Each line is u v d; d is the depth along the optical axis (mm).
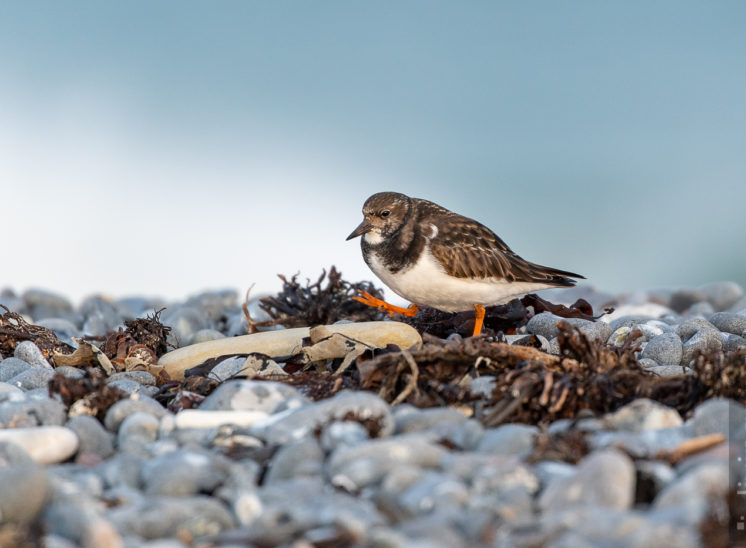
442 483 5844
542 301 13062
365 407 7148
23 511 5602
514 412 7664
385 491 6016
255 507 5832
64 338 14016
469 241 11359
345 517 5410
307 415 7172
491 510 5562
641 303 17531
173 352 10641
